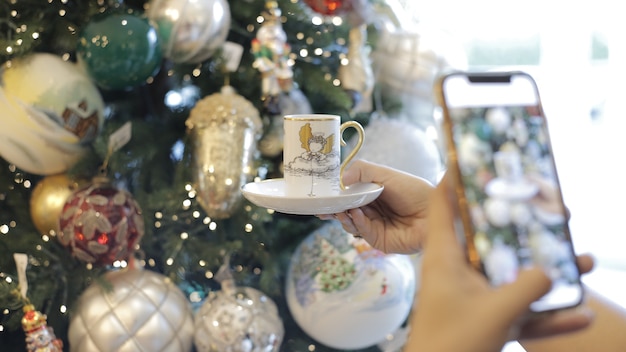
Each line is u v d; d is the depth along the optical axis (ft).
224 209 2.92
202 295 3.38
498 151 1.23
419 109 3.52
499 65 5.85
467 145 1.23
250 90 3.27
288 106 3.16
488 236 1.17
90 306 2.90
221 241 3.22
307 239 3.24
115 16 2.81
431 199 1.08
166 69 3.41
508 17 5.75
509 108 1.27
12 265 3.02
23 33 2.79
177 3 2.91
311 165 2.14
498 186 1.20
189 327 3.04
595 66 5.82
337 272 3.09
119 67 2.79
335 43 3.48
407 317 3.57
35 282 3.01
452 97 1.27
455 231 1.04
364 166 2.12
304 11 3.31
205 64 3.29
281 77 3.06
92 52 2.77
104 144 2.99
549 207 1.22
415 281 3.26
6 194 3.23
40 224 3.05
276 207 1.95
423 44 3.40
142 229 2.92
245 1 3.26
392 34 3.47
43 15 3.01
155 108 3.49
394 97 3.51
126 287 2.95
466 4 5.72
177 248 3.12
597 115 5.89
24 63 2.79
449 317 0.94
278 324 3.11
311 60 3.40
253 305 3.04
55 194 3.00
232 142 2.88
